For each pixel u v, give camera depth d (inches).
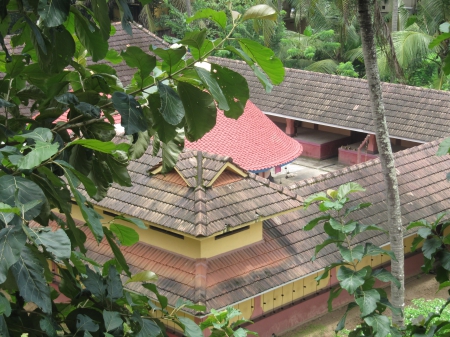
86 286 159.8
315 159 1133.1
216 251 563.5
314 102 1119.0
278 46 1427.2
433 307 642.2
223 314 324.5
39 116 192.4
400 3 1362.0
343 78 1137.4
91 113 179.2
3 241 110.3
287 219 639.1
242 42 166.1
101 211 610.9
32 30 153.4
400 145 1109.7
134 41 1134.4
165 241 575.8
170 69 167.3
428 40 1155.3
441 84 1268.5
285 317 614.5
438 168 789.2
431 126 998.4
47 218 154.8
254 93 1180.5
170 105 157.6
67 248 114.5
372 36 497.0
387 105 1055.6
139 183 600.4
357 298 284.4
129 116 154.4
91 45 179.6
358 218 673.0
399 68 533.0
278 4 1295.5
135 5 1659.7
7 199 124.3
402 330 260.4
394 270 547.2
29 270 115.9
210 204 555.5
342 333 619.5
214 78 165.2
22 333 142.8
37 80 199.5
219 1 1412.4
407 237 720.3
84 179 140.8
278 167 951.6
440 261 228.7
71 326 158.4
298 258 602.9
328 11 1393.9
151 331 160.1
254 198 582.9
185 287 537.3
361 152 1092.5
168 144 207.5
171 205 563.5
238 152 847.1
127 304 173.6
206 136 841.5
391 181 536.1
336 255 628.4
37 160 128.7
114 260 185.8
